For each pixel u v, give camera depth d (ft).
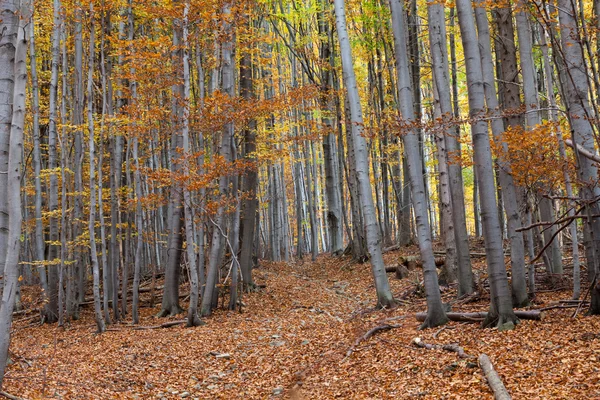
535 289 37.70
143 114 46.06
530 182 32.42
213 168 41.78
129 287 70.03
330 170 85.46
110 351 37.29
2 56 18.92
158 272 76.48
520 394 18.72
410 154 32.53
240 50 54.24
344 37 43.24
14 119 19.01
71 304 55.67
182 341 39.22
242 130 57.06
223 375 30.63
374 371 26.08
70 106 61.05
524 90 36.11
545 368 20.63
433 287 32.07
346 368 27.76
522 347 23.67
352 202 76.95
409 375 24.03
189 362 33.63
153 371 31.73
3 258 19.16
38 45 62.49
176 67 46.16
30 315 60.64
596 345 21.67
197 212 49.75
